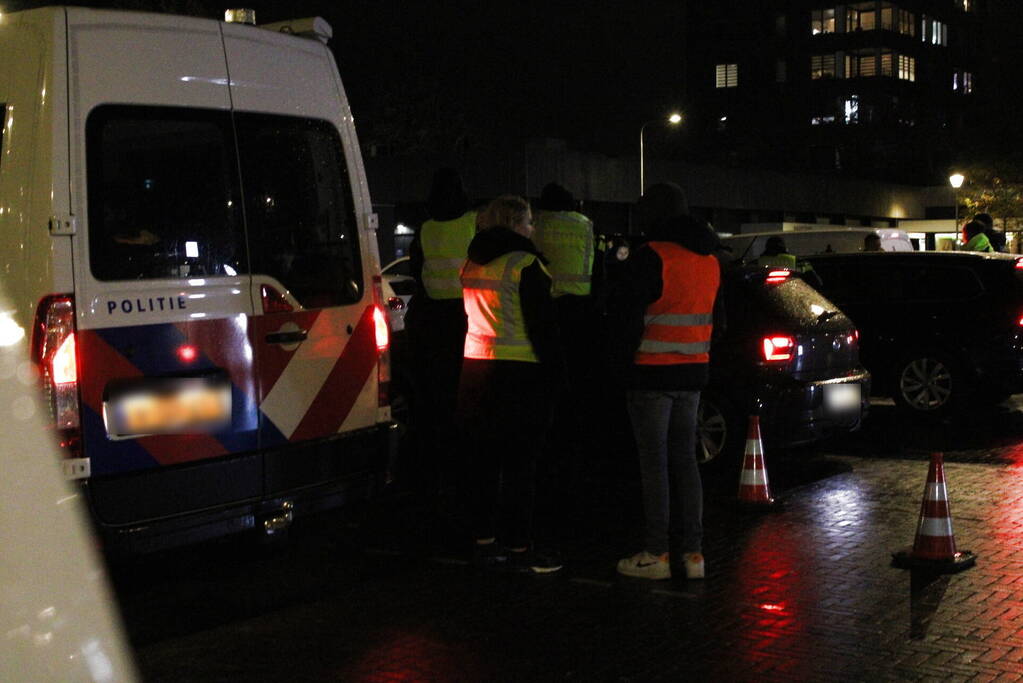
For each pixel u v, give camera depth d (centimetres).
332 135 636
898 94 8731
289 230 607
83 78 527
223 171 580
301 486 605
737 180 4909
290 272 605
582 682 494
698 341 618
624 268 611
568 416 841
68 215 516
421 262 759
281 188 605
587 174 4191
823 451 1013
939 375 1166
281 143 607
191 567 679
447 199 748
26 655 450
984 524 746
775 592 611
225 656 533
